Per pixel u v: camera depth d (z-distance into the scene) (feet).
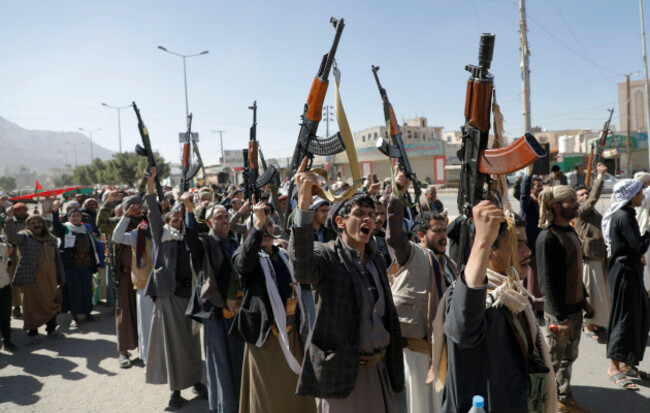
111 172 215.51
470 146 5.60
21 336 22.04
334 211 8.63
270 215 16.42
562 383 12.31
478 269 5.50
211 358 12.92
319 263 7.97
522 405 6.22
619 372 14.39
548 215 12.13
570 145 165.27
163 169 202.08
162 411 13.99
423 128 229.25
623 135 137.39
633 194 13.51
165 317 14.20
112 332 22.11
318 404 8.64
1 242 20.20
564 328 11.87
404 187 10.89
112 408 14.29
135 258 16.88
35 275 20.59
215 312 12.78
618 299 13.69
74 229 23.13
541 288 12.19
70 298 22.80
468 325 5.71
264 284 11.15
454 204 74.38
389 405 8.35
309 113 7.66
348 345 7.93
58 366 17.98
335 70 7.25
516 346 6.38
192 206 13.10
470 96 5.47
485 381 6.26
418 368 10.78
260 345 10.77
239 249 11.01
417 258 10.83
